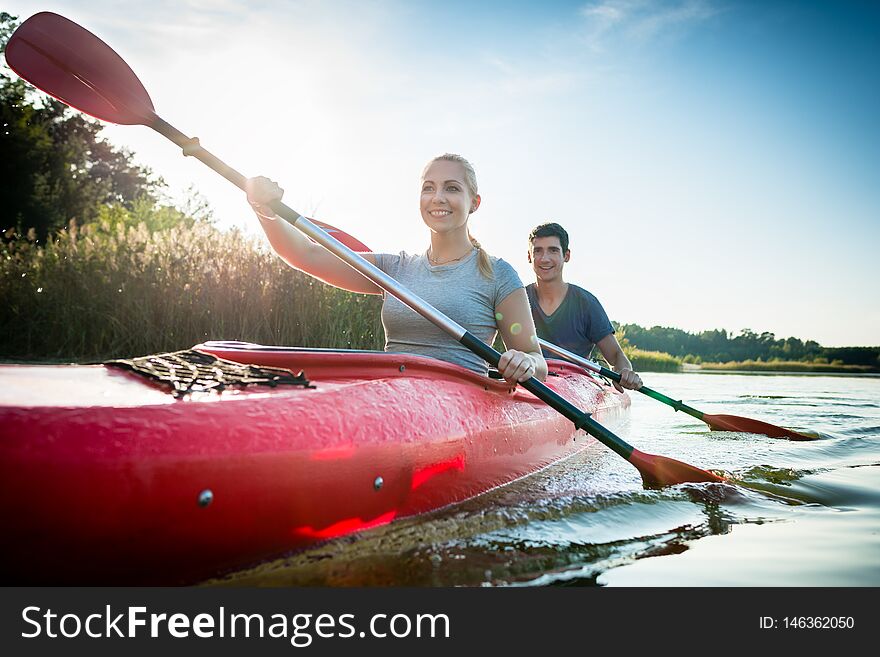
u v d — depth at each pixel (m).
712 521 1.92
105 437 1.12
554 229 4.18
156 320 6.30
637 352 16.11
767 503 2.15
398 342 2.42
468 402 2.10
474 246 2.48
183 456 1.18
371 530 1.58
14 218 20.45
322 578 1.37
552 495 2.08
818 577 1.48
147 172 39.78
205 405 1.31
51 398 1.19
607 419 3.77
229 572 1.29
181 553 1.20
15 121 20.92
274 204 2.17
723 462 2.81
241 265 6.23
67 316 6.52
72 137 24.03
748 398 6.80
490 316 2.43
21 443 1.05
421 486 1.73
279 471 1.33
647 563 1.54
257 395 1.45
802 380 11.78
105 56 2.33
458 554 1.53
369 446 1.55
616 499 2.07
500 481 2.17
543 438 2.53
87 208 22.83
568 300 4.27
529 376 2.19
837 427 4.18
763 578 1.47
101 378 1.39
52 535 1.06
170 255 6.36
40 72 2.34
